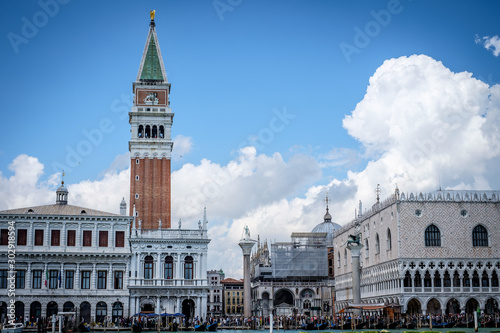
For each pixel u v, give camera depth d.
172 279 137.38
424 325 124.06
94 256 134.38
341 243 192.50
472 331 105.88
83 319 129.25
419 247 139.62
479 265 140.62
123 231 137.75
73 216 134.88
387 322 125.81
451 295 138.62
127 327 120.62
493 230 142.25
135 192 165.38
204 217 142.75
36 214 133.38
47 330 115.12
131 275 135.88
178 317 135.00
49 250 132.75
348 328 123.00
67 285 133.25
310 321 133.38
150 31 179.50
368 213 164.88
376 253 157.25
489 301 142.00
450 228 141.38
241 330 128.25
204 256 139.75
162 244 138.38
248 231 143.75
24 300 130.12
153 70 175.38
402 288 137.50
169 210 166.00
